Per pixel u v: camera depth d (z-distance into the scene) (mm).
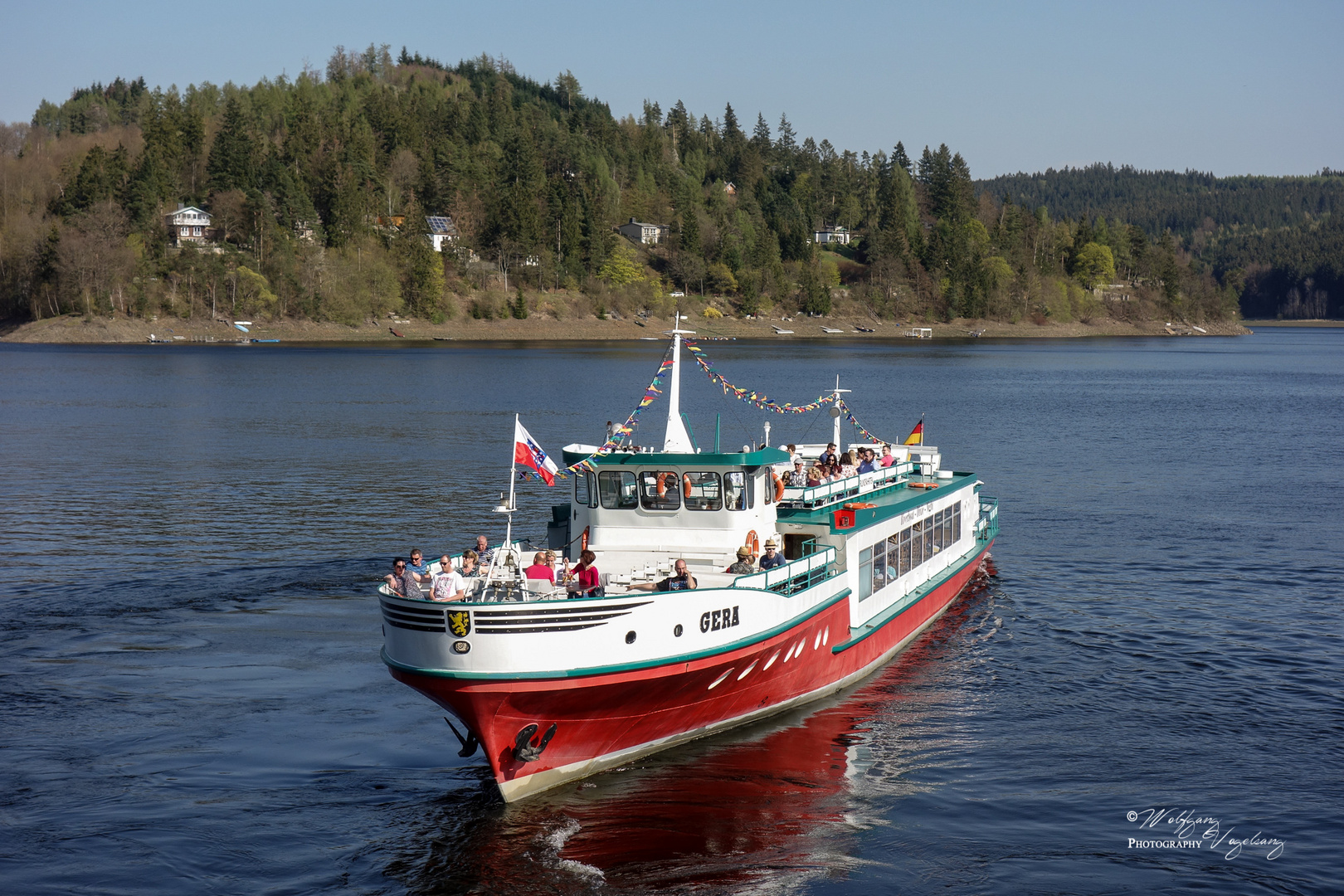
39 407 99750
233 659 29281
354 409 100625
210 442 75938
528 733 20609
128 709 25688
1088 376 165125
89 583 36906
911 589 32438
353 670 28453
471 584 21969
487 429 84625
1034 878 18906
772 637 23469
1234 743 24562
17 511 50062
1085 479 64438
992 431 90125
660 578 24109
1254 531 48750
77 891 18125
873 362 194875
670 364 27562
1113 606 36281
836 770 23000
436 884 18562
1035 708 26766
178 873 18734
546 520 48875
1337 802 21609
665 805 21344
